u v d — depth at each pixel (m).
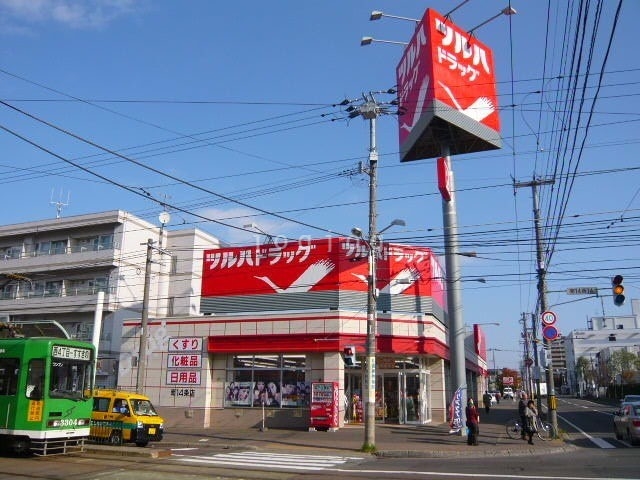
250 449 20.97
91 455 17.67
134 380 31.81
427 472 14.68
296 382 28.88
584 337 131.88
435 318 30.62
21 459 16.50
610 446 22.03
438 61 30.50
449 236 27.89
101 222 50.16
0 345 17.89
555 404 24.59
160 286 53.16
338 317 28.02
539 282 26.69
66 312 49.06
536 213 26.92
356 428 27.61
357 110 21.61
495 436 24.89
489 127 32.28
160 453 18.17
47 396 17.06
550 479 13.15
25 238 53.25
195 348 30.50
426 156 34.53
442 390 31.19
